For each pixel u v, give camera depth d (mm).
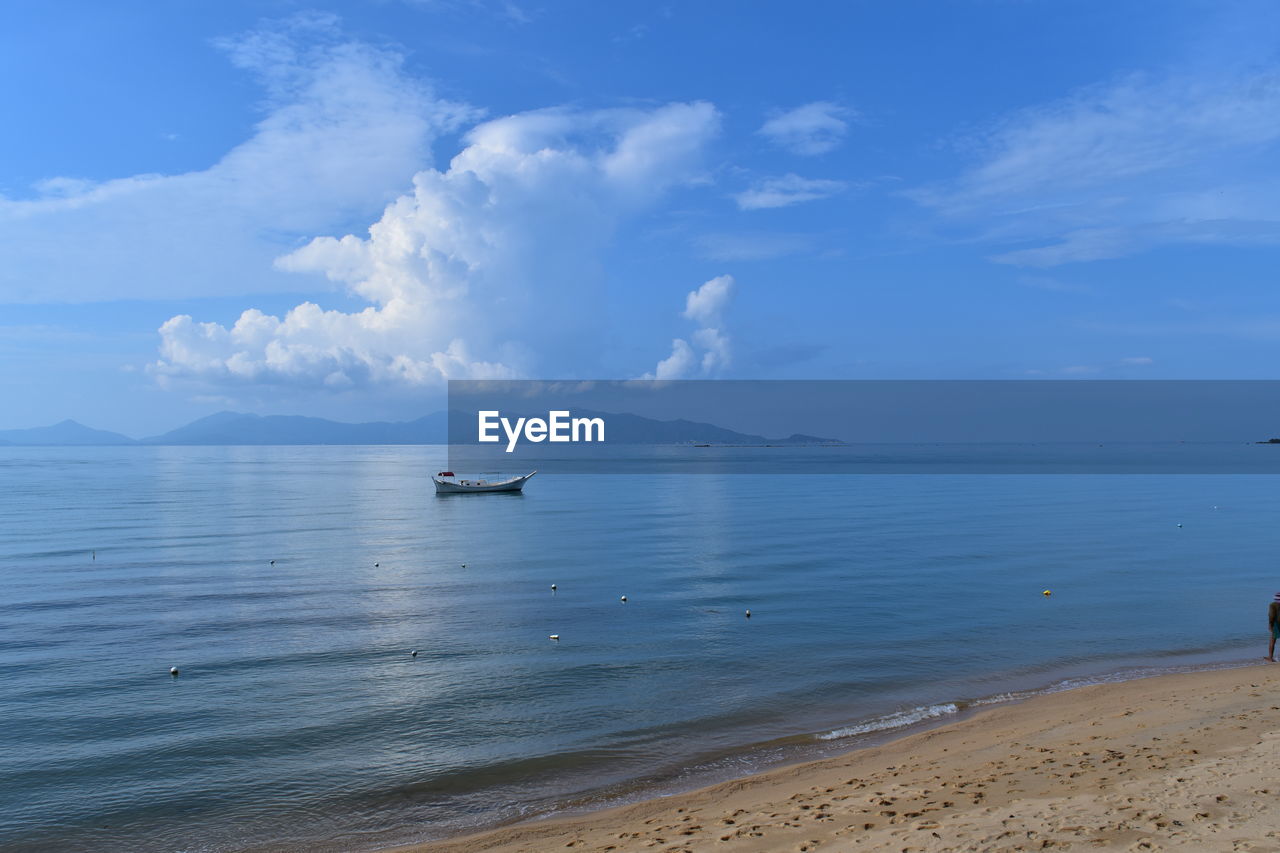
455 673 25109
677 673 24953
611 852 12766
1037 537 59562
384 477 171250
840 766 17125
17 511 86000
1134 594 37031
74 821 16047
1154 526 67250
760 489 124438
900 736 19422
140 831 15695
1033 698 22000
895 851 11312
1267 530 63969
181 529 68000
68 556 51656
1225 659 25984
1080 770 14516
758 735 19875
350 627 31281
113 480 154500
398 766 18281
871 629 30375
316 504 98312
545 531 66438
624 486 135125
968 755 16609
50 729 20703
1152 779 13500
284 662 26453
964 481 144000
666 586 39656
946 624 31125
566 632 30203
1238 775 13250
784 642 28531
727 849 12180
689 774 17594
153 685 24188
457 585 40500
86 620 32781
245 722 21078
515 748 19219
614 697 22750
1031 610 33625
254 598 37344
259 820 16016
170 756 18984
